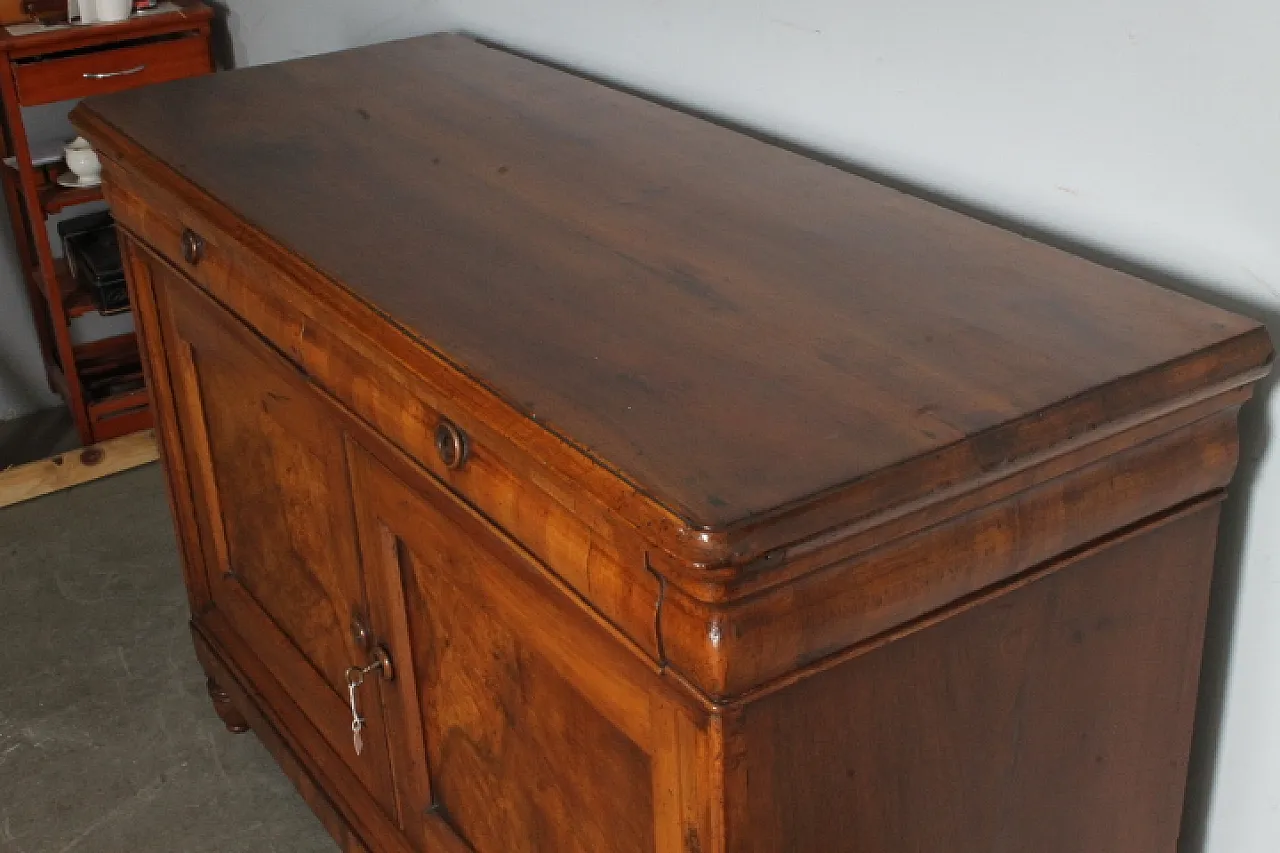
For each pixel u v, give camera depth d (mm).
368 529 1286
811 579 842
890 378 947
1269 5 991
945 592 907
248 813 1848
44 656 2158
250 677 1762
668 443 881
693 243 1181
